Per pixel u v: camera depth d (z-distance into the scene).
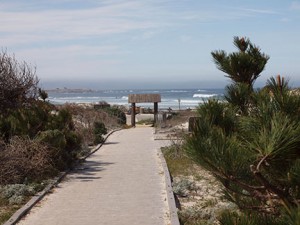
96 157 18.80
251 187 3.59
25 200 10.40
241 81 5.18
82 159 17.38
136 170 15.07
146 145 23.59
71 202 10.33
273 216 3.68
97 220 8.74
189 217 8.91
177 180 12.89
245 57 5.14
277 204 3.71
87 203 10.22
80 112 28.31
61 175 13.64
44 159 13.17
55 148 14.31
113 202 10.30
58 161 14.45
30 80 17.98
